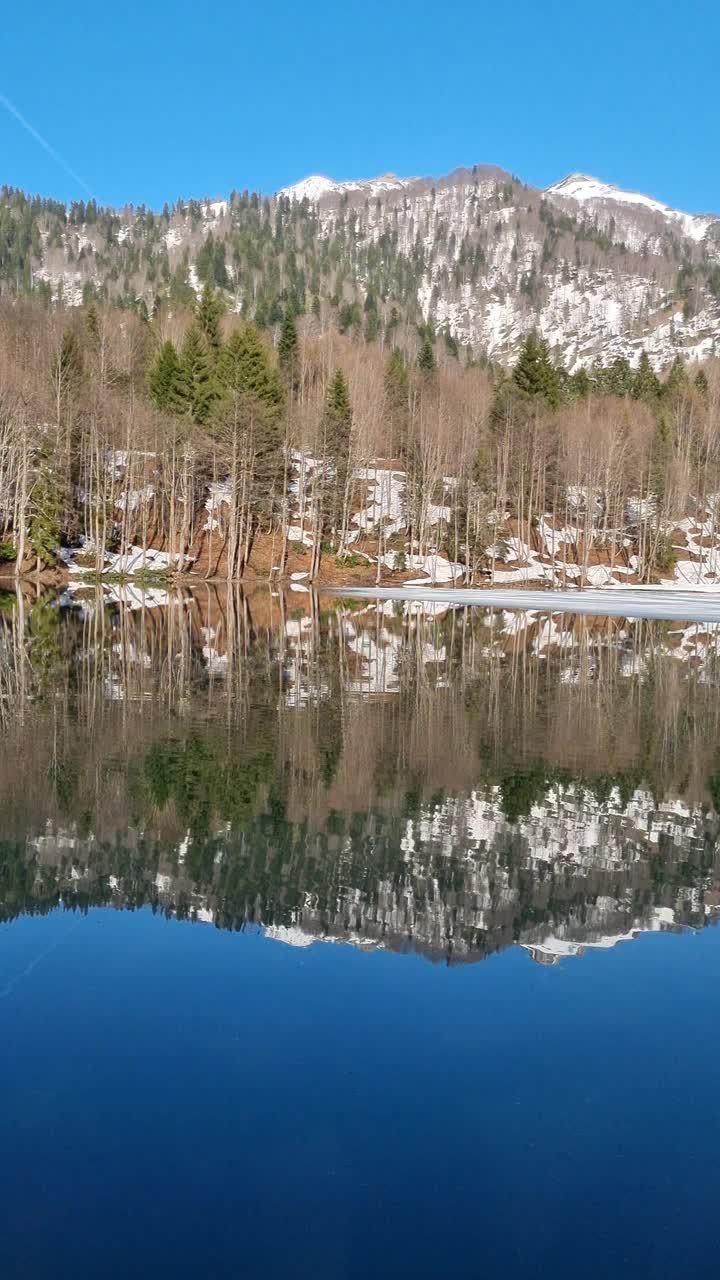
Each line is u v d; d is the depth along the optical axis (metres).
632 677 24.91
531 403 87.88
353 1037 6.19
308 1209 4.50
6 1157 4.91
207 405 74.62
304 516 79.19
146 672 23.73
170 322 107.38
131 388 70.75
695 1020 6.51
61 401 66.31
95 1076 5.68
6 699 19.17
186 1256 4.24
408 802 12.04
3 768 13.29
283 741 15.60
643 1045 6.12
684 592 71.25
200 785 12.58
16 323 85.31
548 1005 6.70
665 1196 4.70
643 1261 4.25
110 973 7.10
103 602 46.94
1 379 58.44
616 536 84.38
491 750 15.31
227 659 26.88
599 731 17.09
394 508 84.69
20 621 36.09
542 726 17.48
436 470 77.19
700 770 14.15
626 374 118.88
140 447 66.94
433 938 7.83
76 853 9.77
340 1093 5.53
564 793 12.68
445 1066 5.86
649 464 81.44
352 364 94.00
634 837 10.73
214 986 6.90
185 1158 4.95
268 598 54.69
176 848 9.98
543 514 85.25
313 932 7.91
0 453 58.88
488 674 25.03
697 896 8.91
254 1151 4.98
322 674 24.20
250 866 9.48
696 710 19.58
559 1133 5.16
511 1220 4.46
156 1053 5.95
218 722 17.17
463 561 78.19
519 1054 6.02
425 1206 4.61
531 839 10.58
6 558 60.88
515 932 8.01
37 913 8.21
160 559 67.44
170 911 8.30
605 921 8.26
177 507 74.38
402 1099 5.48
